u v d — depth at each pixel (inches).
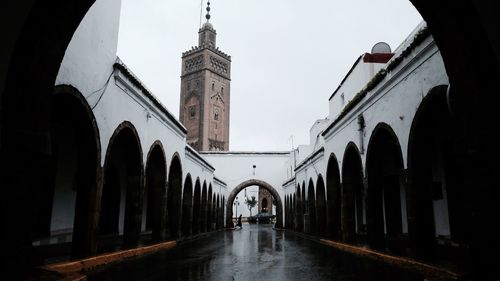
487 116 138.0
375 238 391.2
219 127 2979.8
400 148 316.8
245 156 1343.5
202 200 874.8
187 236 668.1
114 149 486.9
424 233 285.3
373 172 397.1
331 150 566.9
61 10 154.9
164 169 497.0
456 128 155.6
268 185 1321.4
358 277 256.1
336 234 571.2
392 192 512.7
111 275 253.8
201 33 3053.6
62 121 342.6
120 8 340.2
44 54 152.4
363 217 668.1
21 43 140.9
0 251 134.1
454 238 360.5
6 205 136.7
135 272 272.1
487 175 137.9
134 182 394.6
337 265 318.3
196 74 2962.6
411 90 294.4
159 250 439.2
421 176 289.4
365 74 482.0
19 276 141.6
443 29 156.1
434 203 400.2
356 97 424.5
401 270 279.3
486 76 138.4
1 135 134.4
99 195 300.8
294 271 287.0
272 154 1339.8
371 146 387.5
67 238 395.2
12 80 138.8
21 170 143.3
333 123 532.4
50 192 369.4
